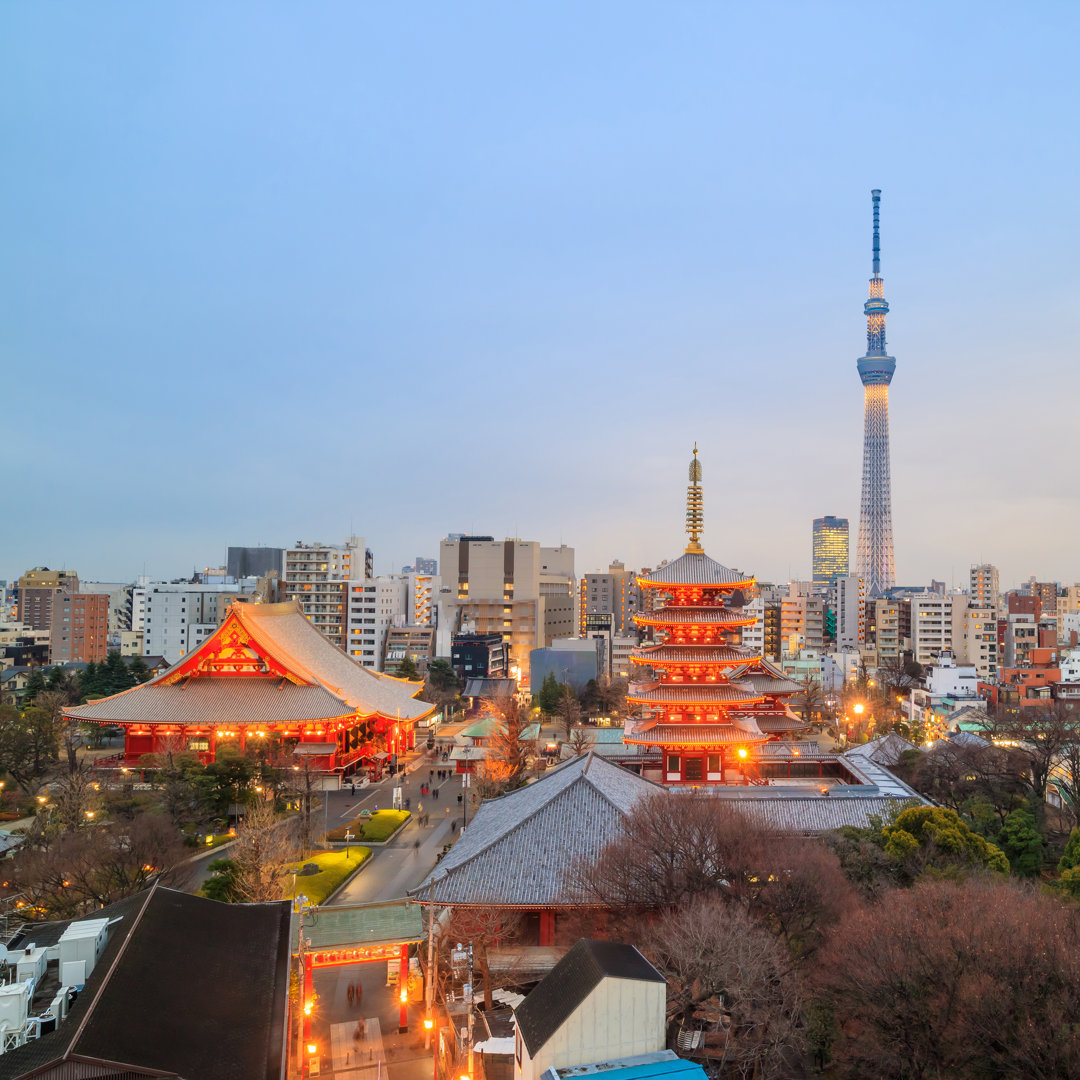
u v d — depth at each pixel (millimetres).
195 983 42438
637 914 58812
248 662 137500
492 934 59875
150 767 114750
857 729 167000
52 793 107312
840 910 55469
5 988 39844
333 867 89500
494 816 77312
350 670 156375
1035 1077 39344
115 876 69000
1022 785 106938
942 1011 42906
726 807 67000
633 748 128375
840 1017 48031
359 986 62438
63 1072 33531
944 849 66375
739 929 50094
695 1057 48688
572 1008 39719
